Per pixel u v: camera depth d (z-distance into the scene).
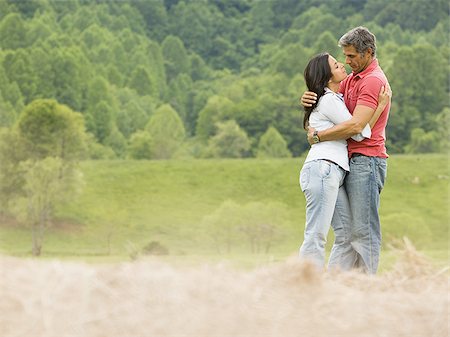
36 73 178.75
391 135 174.00
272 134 171.38
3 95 170.62
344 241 9.93
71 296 3.16
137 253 4.05
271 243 127.31
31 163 132.00
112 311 3.04
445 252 47.91
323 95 9.73
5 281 3.28
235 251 122.06
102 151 161.25
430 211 134.50
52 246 121.12
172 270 3.69
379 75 9.92
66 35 196.75
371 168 9.81
